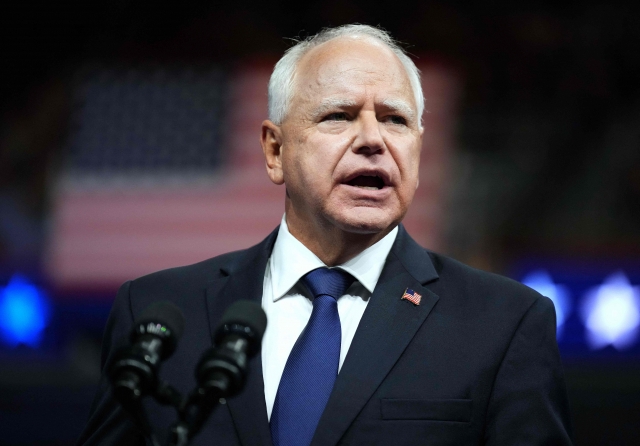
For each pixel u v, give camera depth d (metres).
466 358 6.42
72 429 16.70
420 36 24.14
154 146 21.73
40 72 24.12
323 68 6.88
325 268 6.96
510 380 6.40
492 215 21.81
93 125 22.77
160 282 7.46
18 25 24.41
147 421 4.65
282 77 7.27
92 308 20.14
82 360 18.64
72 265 20.77
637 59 23.55
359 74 6.75
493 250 21.06
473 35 24.17
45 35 24.34
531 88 23.62
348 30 7.43
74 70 23.77
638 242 20.56
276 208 20.59
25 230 21.98
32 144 23.00
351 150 6.62
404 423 6.07
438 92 23.14
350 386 6.16
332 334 6.53
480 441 6.27
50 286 20.39
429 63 23.86
